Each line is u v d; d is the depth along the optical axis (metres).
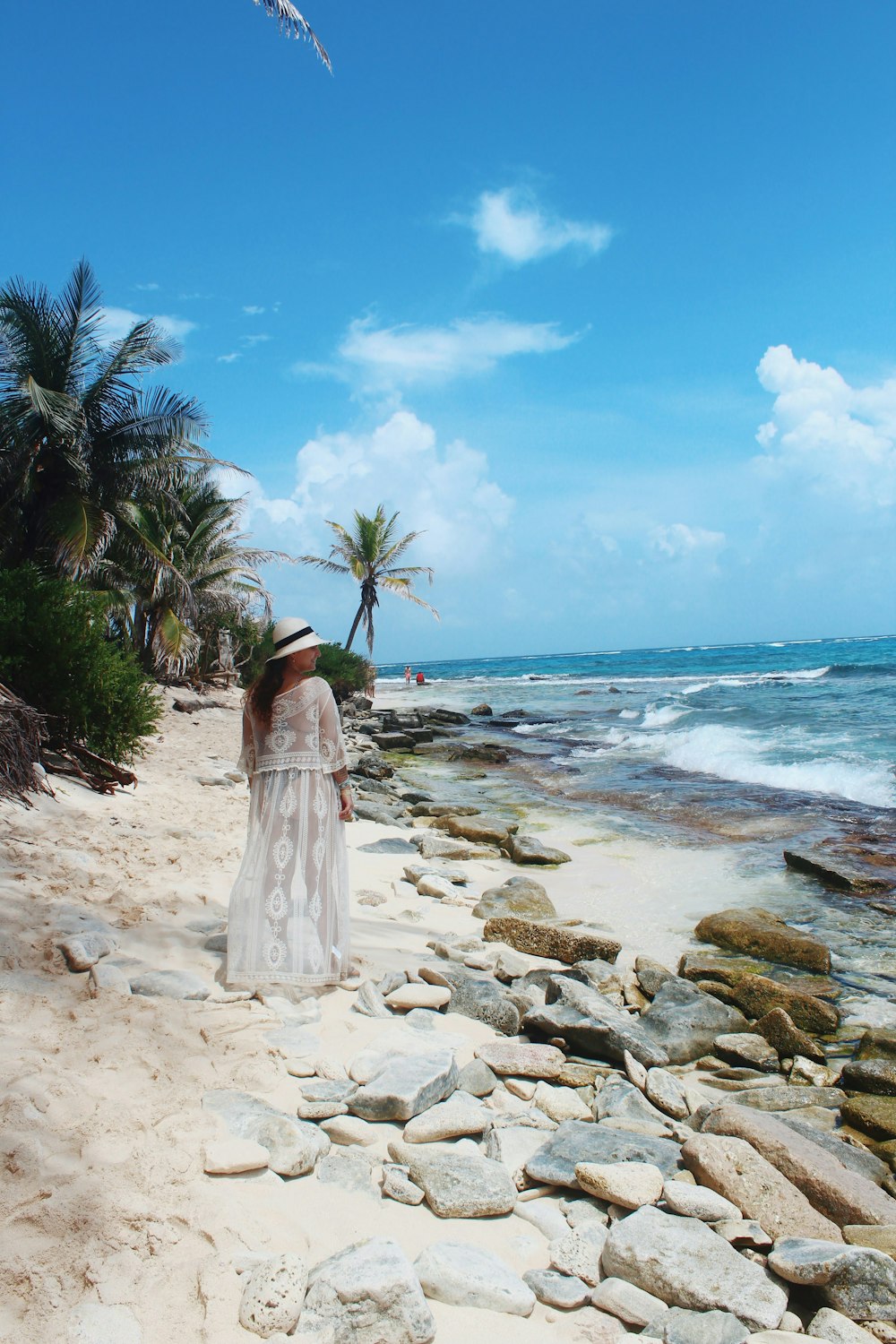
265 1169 2.66
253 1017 3.66
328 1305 2.11
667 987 5.04
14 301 18.14
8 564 18.30
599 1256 2.51
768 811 10.65
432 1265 2.33
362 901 6.38
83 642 9.00
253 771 4.22
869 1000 5.28
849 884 7.44
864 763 13.20
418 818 10.51
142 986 3.80
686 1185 2.76
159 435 19.66
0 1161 2.39
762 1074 4.30
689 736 18.42
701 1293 2.29
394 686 53.12
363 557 38.12
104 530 18.75
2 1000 3.41
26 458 18.05
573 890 7.50
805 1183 2.94
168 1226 2.29
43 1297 1.99
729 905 7.07
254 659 32.53
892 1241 2.63
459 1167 2.80
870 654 65.69
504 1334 2.17
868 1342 2.21
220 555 29.72
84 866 5.38
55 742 8.26
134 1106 2.82
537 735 22.33
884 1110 3.76
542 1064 3.79
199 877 5.67
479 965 5.14
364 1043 3.69
